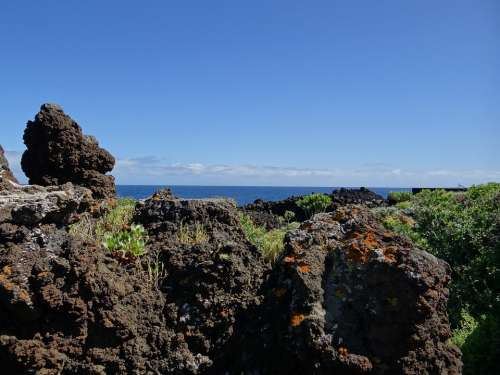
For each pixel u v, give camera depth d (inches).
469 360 86.6
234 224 96.3
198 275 81.2
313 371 69.8
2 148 122.3
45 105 134.0
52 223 80.5
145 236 91.6
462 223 122.1
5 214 78.7
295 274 76.4
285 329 74.3
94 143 137.9
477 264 112.5
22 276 72.6
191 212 96.3
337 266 78.2
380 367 69.7
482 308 104.0
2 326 72.1
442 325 73.0
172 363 74.5
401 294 72.3
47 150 130.6
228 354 77.2
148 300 78.2
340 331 71.5
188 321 78.2
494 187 166.6
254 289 81.7
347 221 87.2
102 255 80.1
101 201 106.3
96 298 73.5
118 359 72.6
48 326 72.1
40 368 69.9
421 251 76.9
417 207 134.0
